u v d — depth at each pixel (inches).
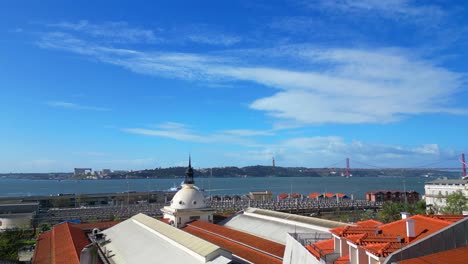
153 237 2955.2
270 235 3321.9
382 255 1462.8
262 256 2554.1
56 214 7116.1
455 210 4072.3
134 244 3014.3
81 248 3248.0
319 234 2327.8
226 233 3417.8
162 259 2379.4
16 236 4569.4
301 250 1865.2
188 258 2181.3
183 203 4564.5
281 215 3740.2
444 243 1481.3
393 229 1814.7
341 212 7869.1
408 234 1589.6
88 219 6697.8
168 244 2600.9
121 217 6747.1
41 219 6574.8
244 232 3474.4
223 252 2059.5
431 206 5979.3
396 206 5408.5
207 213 4532.5
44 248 3629.4
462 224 1514.5
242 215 4360.2
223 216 4845.0
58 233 4084.6
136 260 2610.7
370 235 1753.2
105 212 7258.9
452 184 6973.4
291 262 2039.9
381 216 5369.1
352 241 1700.3
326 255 1786.4
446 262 1321.4
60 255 3112.7
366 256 1620.3
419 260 1371.8
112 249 3147.1
